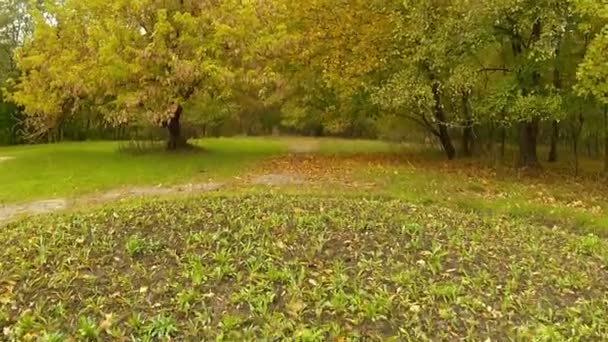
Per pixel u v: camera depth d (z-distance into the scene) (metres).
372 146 22.17
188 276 4.59
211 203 7.27
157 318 3.94
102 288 4.46
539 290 4.56
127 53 14.16
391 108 15.23
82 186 11.59
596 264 5.30
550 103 11.32
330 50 15.37
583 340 3.79
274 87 17.56
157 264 4.89
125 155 17.14
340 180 12.04
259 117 30.06
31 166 15.33
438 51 11.84
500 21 11.62
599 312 4.18
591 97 12.41
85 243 5.44
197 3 14.95
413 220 6.31
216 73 14.09
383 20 14.31
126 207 7.43
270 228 5.76
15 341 3.74
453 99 15.08
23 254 5.23
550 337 3.78
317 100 18.11
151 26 14.95
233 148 20.52
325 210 6.68
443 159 16.59
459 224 6.52
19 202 10.08
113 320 3.96
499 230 6.47
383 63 14.38
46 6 17.70
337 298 4.21
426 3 12.08
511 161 15.86
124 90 14.60
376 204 7.49
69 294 4.36
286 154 18.12
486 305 4.23
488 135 18.06
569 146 19.80
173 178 12.51
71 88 15.23
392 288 4.45
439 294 4.33
